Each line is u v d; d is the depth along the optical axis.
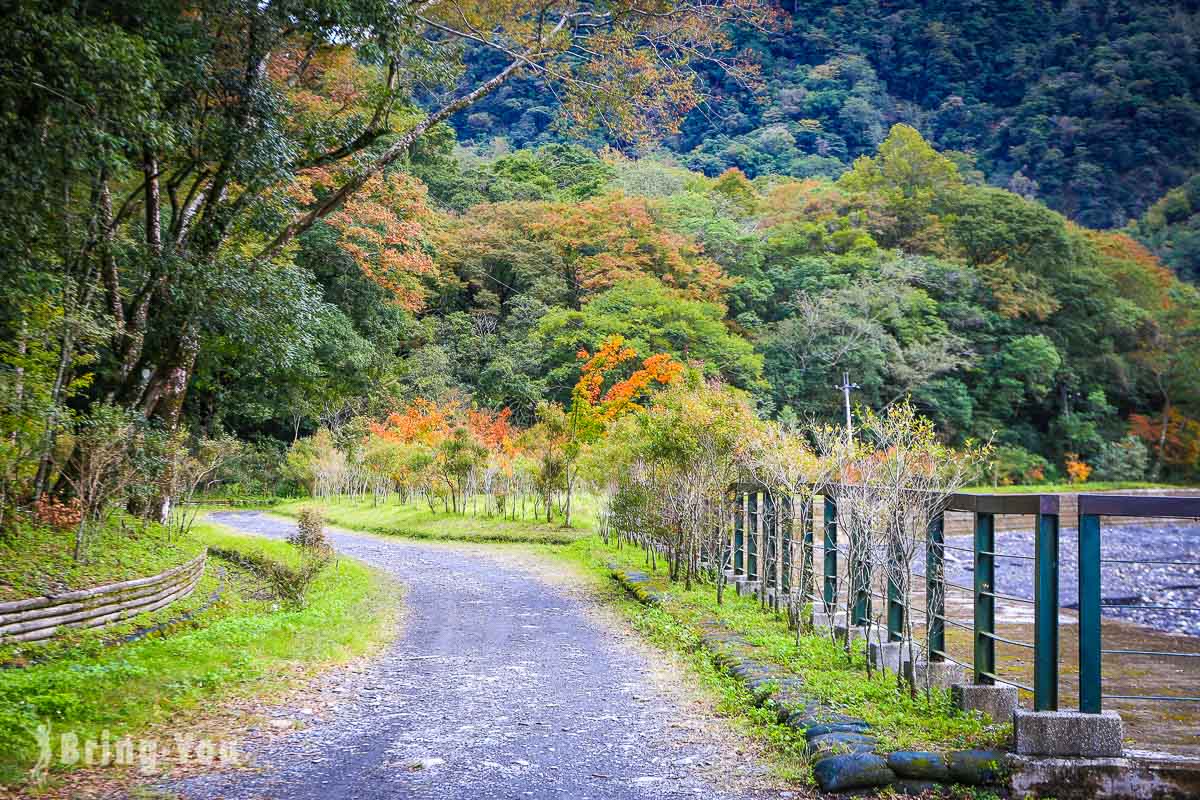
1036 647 4.99
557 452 24.95
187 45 10.30
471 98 15.98
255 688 7.05
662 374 25.39
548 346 48.84
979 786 4.71
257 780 4.87
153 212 12.98
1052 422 59.00
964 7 123.81
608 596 13.48
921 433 7.10
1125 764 4.69
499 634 10.25
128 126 8.86
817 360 52.06
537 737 5.86
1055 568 5.02
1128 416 62.94
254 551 16.95
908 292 56.34
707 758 5.35
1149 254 74.12
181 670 7.31
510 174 68.00
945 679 6.45
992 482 49.50
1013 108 111.31
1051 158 100.00
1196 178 90.00
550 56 16.89
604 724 6.19
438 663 8.51
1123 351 62.75
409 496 31.45
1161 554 28.75
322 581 14.30
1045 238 62.53
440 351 49.31
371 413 43.91
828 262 60.84
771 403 47.22
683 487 13.20
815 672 7.05
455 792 4.75
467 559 19.06
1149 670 10.05
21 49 7.80
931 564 6.68
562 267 57.50
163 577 10.51
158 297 12.65
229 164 11.69
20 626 7.84
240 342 13.69
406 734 5.92
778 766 5.10
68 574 9.45
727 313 58.28
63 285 10.39
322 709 6.56
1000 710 5.86
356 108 16.33
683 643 9.08
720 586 11.27
